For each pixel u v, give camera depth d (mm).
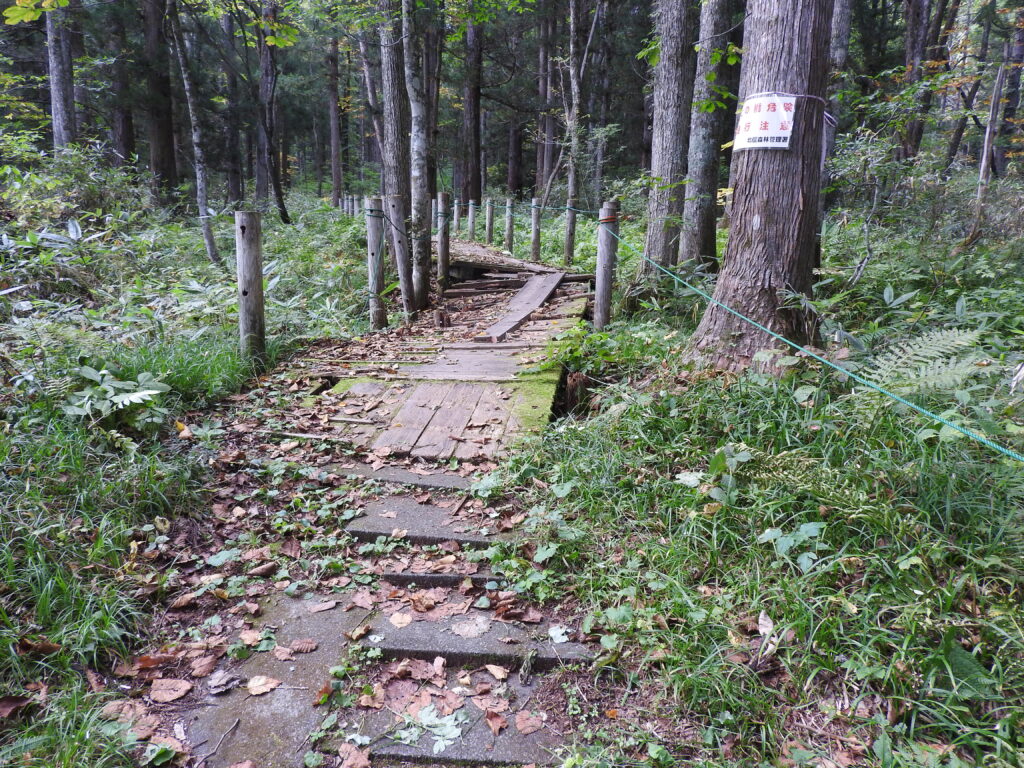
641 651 2381
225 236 11188
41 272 6609
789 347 3777
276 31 7426
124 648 2336
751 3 3865
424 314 7785
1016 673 2023
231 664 2340
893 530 2543
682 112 7293
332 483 3584
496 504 3377
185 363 4555
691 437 3430
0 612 2232
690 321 6113
